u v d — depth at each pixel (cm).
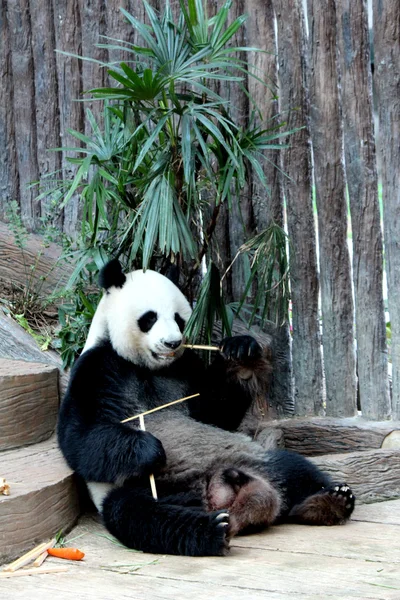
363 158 585
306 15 618
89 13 674
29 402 538
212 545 400
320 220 603
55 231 661
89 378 484
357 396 618
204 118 498
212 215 578
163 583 363
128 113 566
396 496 526
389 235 584
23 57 707
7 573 385
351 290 606
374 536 438
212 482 448
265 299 594
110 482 449
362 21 578
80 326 589
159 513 414
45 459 502
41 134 705
